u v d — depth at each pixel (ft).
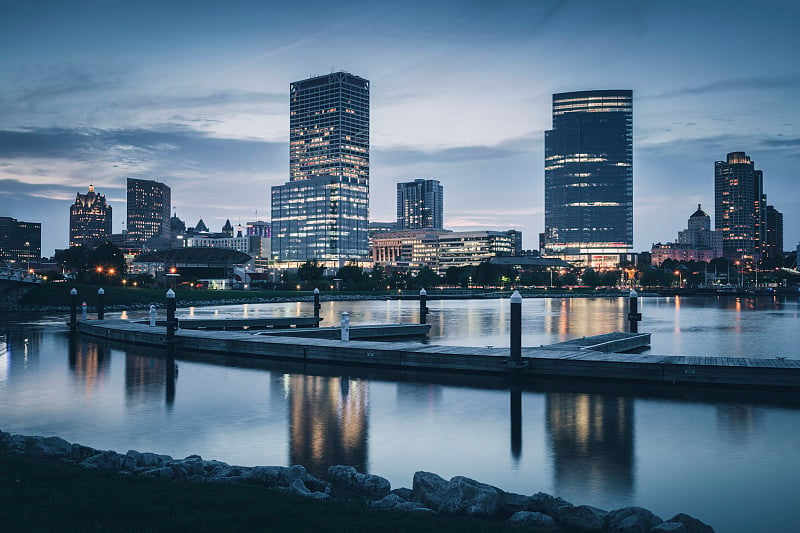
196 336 203.41
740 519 62.13
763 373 128.16
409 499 57.72
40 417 107.55
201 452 85.40
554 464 80.33
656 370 135.33
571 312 495.82
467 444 90.07
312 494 55.57
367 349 165.68
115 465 65.00
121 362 175.63
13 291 441.68
